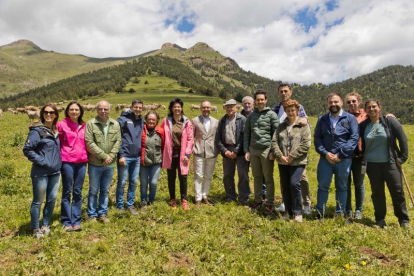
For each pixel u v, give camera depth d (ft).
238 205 26.07
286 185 23.06
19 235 19.17
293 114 22.41
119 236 18.86
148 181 26.05
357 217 23.44
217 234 19.20
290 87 25.25
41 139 18.33
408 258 16.57
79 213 20.62
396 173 21.34
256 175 24.99
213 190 31.37
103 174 22.02
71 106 19.94
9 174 32.63
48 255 16.22
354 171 23.53
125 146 23.06
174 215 22.38
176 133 24.99
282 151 22.59
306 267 15.53
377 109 21.35
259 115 24.26
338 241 17.98
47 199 19.40
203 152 26.21
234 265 15.60
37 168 18.51
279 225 20.80
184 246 17.56
